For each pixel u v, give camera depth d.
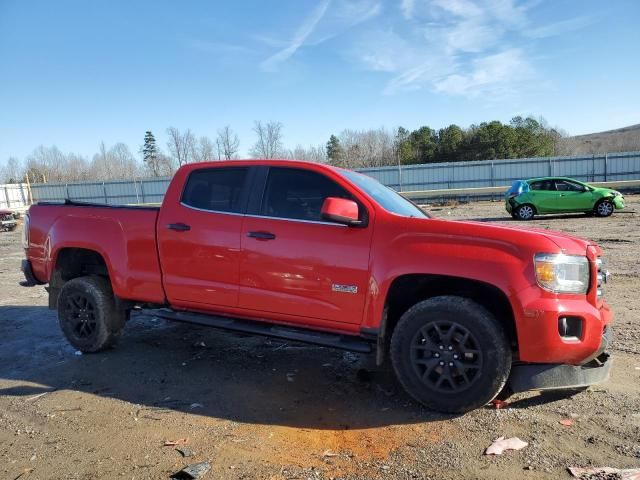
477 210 25.78
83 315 5.21
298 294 4.04
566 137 74.12
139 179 40.91
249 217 4.28
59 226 5.29
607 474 2.75
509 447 3.09
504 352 3.44
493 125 57.44
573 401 3.71
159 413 3.78
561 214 20.53
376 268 3.74
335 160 63.06
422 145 62.62
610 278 8.13
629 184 29.86
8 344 5.71
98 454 3.19
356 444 3.24
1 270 12.11
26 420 3.72
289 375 4.53
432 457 3.04
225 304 4.38
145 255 4.78
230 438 3.35
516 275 3.40
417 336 3.68
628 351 4.74
